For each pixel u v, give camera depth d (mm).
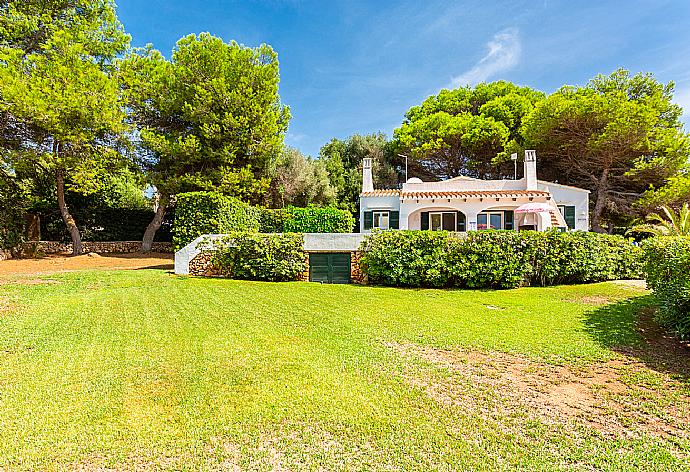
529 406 4180
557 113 23969
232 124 21109
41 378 4719
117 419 3770
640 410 4117
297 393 4371
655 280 7504
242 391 4410
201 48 21406
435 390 4555
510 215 21719
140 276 13664
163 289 11172
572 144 25062
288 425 3697
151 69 21922
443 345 6266
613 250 13508
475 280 12500
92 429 3582
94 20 21141
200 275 14453
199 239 14523
